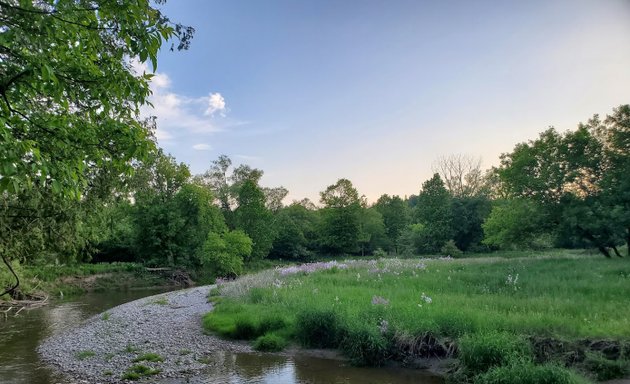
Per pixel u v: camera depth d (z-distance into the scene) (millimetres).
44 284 31516
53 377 11227
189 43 6574
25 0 4520
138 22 4941
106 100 5715
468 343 9727
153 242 47719
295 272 26391
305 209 97250
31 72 4863
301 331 13008
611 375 8688
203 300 22297
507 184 30984
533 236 30984
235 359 11977
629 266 19234
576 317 11203
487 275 19031
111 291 36094
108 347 13953
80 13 4957
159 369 11367
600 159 27188
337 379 10055
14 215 9828
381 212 92125
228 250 46062
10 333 17344
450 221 59781
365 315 12359
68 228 10812
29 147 4500
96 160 6516
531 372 8086
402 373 10336
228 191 70750
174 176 50656
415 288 17406
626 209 25406
